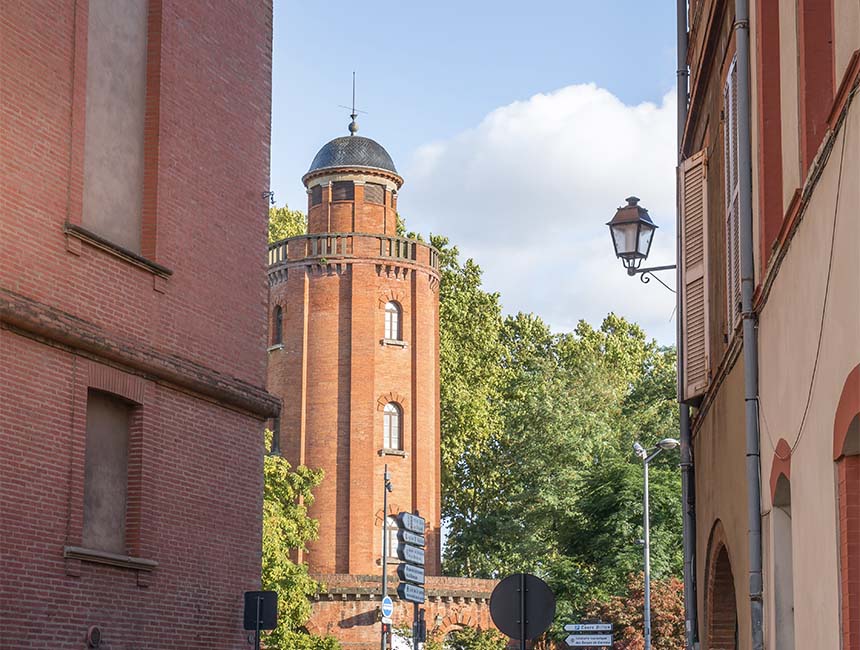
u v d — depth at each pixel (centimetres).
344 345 7700
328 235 7800
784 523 1293
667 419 7831
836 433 920
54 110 1817
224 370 2216
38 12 1789
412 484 7656
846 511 911
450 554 8662
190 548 2089
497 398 8862
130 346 1931
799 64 1096
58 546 1767
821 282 984
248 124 2345
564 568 6047
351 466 7550
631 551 5919
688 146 2170
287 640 5591
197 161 2173
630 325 10194
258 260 2352
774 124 1309
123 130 2012
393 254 7825
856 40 860
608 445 8100
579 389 8994
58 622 1759
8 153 1717
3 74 1714
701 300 1850
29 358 1734
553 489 8038
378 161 8012
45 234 1783
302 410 7662
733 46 1546
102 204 1952
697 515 2141
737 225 1512
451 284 9056
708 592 1898
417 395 7750
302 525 5978
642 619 5631
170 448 2053
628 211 2291
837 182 904
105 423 1927
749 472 1360
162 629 1998
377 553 7488
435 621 7406
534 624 1822
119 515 1947
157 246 2042
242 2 2350
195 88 2180
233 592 2209
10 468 1684
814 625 1045
